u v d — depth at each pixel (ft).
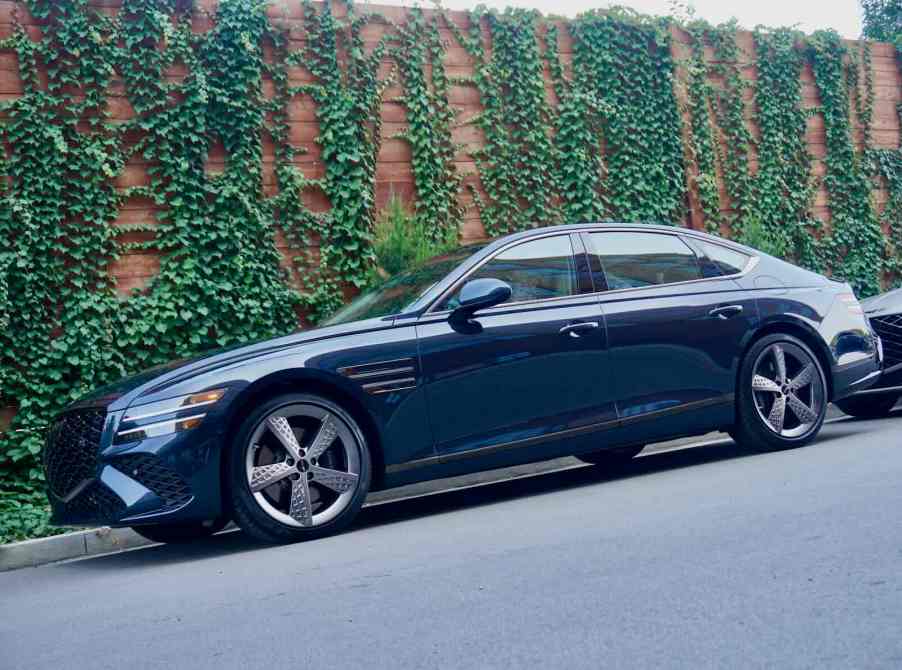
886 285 44.09
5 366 28.37
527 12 36.83
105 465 17.26
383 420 18.33
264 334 31.73
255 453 17.76
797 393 22.72
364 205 33.47
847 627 9.72
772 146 41.63
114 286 30.14
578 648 9.77
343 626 11.44
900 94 44.96
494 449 19.11
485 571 13.38
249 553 17.47
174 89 31.37
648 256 21.62
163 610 13.53
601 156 38.06
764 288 22.58
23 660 11.80
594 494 19.33
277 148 32.89
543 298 20.07
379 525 18.98
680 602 10.99
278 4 33.40
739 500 16.58
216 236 31.32
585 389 19.94
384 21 34.83
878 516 14.24
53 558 20.84
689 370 21.09
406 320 18.89
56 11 30.35
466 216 35.73
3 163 29.35
